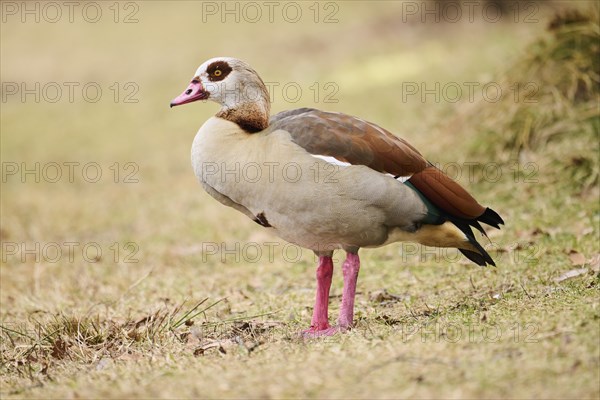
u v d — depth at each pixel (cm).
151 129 2295
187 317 920
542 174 1308
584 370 592
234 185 807
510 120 1401
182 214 1530
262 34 3095
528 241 1099
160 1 4062
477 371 605
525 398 562
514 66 1468
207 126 830
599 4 1430
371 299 956
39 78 3106
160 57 3083
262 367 668
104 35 3603
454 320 756
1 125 2602
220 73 838
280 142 794
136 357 765
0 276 1277
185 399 609
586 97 1401
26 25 3953
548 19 1457
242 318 898
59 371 751
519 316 735
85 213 1648
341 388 600
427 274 1049
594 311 706
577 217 1166
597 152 1284
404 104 1884
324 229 802
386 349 677
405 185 800
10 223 1609
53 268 1298
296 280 1103
